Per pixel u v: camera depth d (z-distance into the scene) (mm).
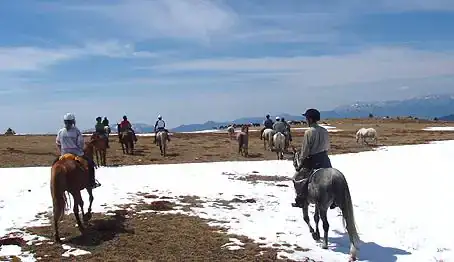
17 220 13875
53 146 40750
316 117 12125
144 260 10672
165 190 19016
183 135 63594
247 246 11906
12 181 19891
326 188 11258
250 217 15070
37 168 24250
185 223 13891
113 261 10562
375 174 24438
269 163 29125
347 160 30844
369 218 15258
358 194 19141
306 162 12242
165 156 33656
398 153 34594
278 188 20328
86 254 11000
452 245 12453
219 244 11984
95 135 26234
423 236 13258
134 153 35281
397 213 15867
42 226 13234
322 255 11469
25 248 11352
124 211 15078
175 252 11289
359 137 44875
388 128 76312
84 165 12781
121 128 34656
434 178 22625
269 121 40531
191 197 17797
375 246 12336
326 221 11648
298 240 12648
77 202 12297
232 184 20938
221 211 15695
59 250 11250
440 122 96875
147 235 12570
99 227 13016
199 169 25641
